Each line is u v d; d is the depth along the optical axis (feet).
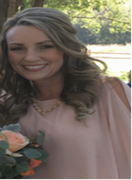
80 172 3.80
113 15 28.22
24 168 3.05
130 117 3.90
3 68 4.38
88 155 3.79
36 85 4.36
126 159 3.87
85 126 3.90
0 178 3.14
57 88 4.27
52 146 3.90
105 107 4.02
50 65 3.79
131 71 13.44
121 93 4.07
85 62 4.34
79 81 4.19
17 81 4.61
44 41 3.60
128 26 28.78
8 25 3.76
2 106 4.44
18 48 3.70
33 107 4.30
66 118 3.98
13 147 3.07
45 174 3.96
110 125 3.91
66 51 3.83
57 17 3.76
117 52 64.13
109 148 3.86
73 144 3.82
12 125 3.53
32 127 4.11
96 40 87.40
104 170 3.84
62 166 3.85
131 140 3.83
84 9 25.66
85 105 3.99
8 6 12.08
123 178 3.89
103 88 4.12
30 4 16.57
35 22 3.53
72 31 3.99
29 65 3.68
